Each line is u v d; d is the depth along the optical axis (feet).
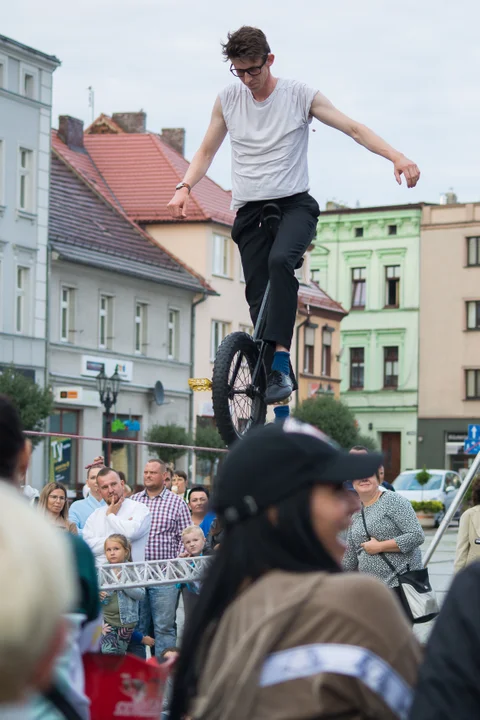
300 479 11.82
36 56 169.78
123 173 220.84
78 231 188.55
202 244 208.74
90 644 14.01
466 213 279.28
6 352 164.25
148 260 198.18
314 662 10.91
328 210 291.79
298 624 11.14
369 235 287.89
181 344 203.72
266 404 28.07
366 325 287.28
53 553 8.21
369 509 35.06
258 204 27.84
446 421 279.08
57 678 11.96
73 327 178.29
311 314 248.11
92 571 14.10
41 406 146.61
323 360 254.06
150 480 46.98
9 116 165.89
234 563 11.82
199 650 11.79
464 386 278.05
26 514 8.29
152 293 196.13
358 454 12.02
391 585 34.19
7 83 165.48
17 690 8.08
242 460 12.01
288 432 12.16
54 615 8.13
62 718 11.90
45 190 172.96
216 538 33.35
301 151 27.66
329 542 12.01
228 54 26.84
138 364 191.42
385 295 287.07
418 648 11.34
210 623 11.82
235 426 27.30
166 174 219.61
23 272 169.78
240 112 27.66
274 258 26.81
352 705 10.87
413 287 283.59
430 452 280.10
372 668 10.87
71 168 207.51
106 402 160.25
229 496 11.94
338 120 27.02
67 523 38.19
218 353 26.71
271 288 26.94
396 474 283.59
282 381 26.96
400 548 34.30
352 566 35.47
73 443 174.81
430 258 282.36
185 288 201.87
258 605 11.37
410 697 10.95
